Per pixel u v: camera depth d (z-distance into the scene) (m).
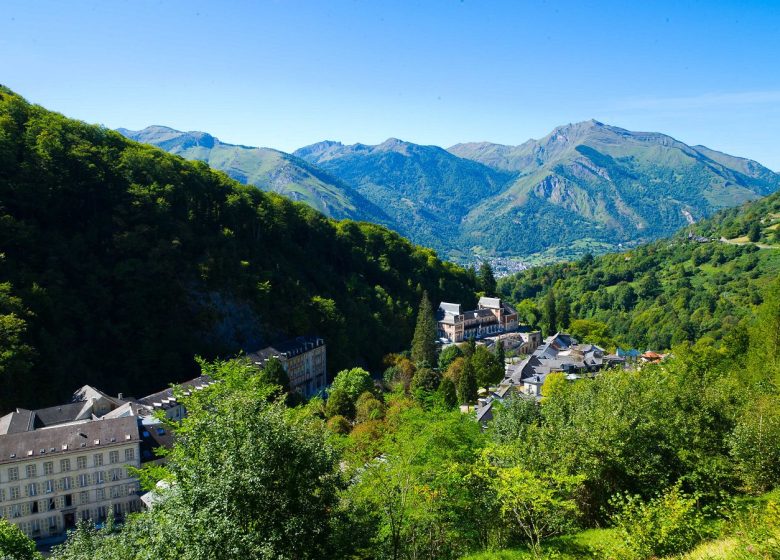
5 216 91.50
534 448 30.33
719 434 35.34
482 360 114.94
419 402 56.97
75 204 105.94
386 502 29.81
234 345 111.62
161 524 19.73
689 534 21.92
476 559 26.81
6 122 104.44
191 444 21.86
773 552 17.42
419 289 172.38
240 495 19.67
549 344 147.12
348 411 87.62
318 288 140.75
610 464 28.88
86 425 67.88
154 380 97.12
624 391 33.25
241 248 126.81
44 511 63.75
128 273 103.00
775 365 64.88
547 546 26.27
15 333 78.69
